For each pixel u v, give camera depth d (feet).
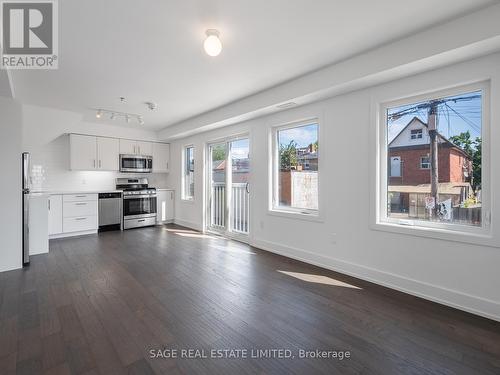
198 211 18.85
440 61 7.43
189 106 14.26
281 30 7.20
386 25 7.01
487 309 7.14
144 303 7.93
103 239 15.93
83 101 13.28
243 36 7.48
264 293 8.64
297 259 12.12
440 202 8.30
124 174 20.56
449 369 5.28
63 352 5.73
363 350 5.85
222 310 7.54
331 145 10.70
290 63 9.20
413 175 8.85
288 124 12.74
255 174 14.26
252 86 11.37
